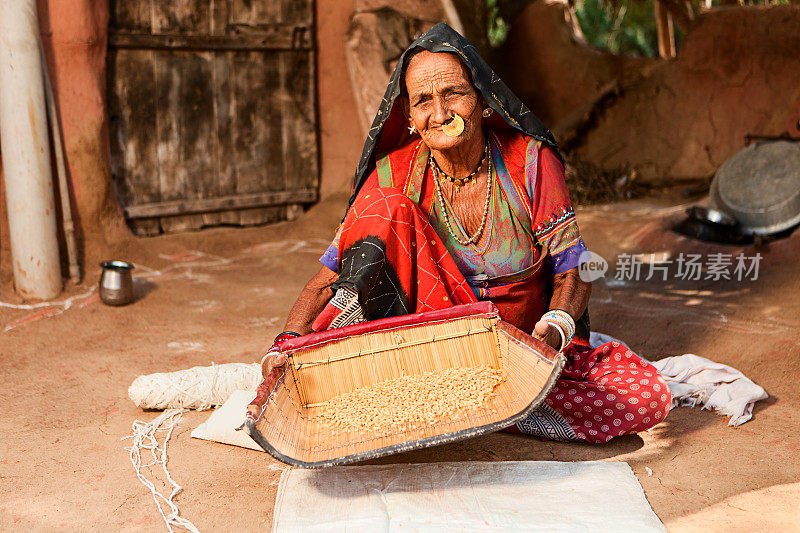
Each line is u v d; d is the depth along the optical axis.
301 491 2.68
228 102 7.32
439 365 2.96
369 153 3.13
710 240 6.31
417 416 2.67
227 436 3.16
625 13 14.50
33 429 3.38
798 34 8.48
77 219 6.04
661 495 2.71
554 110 10.23
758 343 4.29
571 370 3.21
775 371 3.90
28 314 5.08
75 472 2.96
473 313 2.93
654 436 3.21
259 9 7.34
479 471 2.80
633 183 9.23
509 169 3.11
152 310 5.25
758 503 2.64
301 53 7.67
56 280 5.43
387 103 2.99
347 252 3.01
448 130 2.87
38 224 5.28
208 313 5.23
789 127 8.02
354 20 7.73
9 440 3.26
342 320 2.99
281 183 7.76
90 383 3.95
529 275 3.12
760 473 2.86
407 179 3.15
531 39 10.31
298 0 7.56
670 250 6.33
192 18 6.98
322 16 7.74
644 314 4.98
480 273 3.16
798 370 3.88
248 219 7.60
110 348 4.53
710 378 3.64
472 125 2.91
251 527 2.56
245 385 3.55
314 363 2.88
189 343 4.61
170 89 6.96
